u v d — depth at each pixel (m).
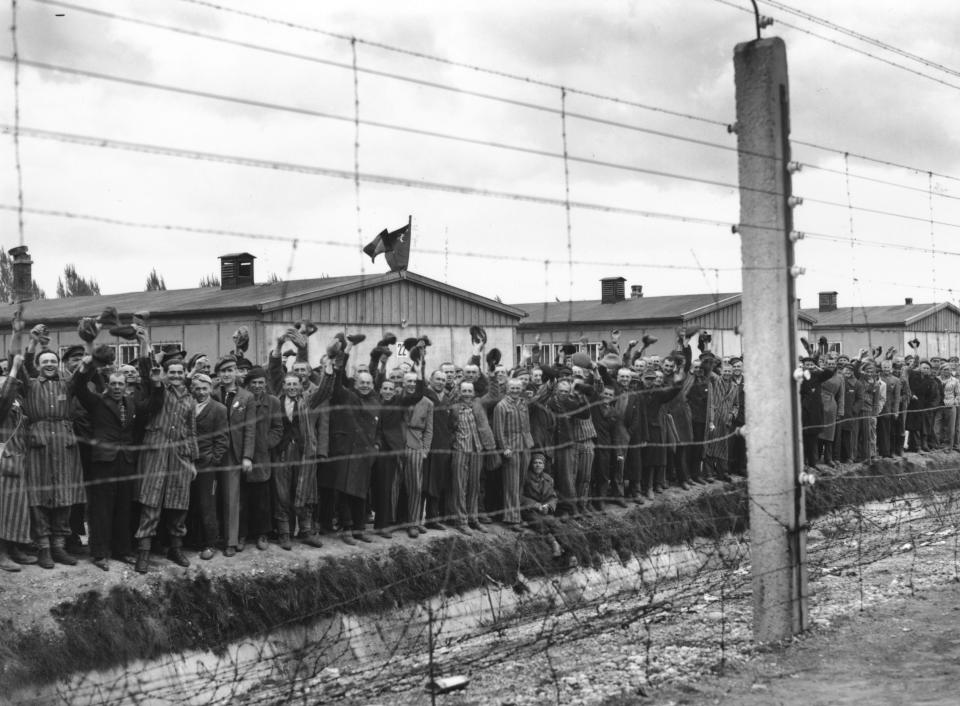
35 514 9.63
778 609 9.12
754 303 9.05
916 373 23.33
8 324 24.48
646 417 15.36
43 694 8.48
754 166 9.01
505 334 27.27
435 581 11.61
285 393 11.59
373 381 12.50
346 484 11.66
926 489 19.70
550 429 13.76
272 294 22.16
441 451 12.30
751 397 9.10
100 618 9.23
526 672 9.11
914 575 12.52
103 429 9.98
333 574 10.96
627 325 32.31
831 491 17.88
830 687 7.77
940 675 7.98
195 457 10.48
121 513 10.16
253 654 9.97
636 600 12.02
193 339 22.44
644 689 8.02
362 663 10.34
